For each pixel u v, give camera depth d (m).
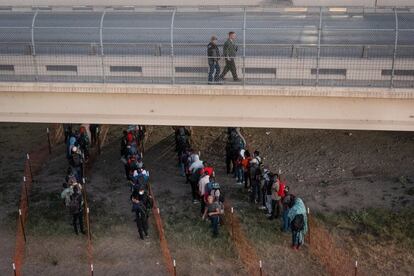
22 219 20.67
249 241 19.31
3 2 28.28
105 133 27.41
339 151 25.75
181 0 28.02
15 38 19.73
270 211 20.28
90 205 21.64
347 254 18.73
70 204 19.33
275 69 19.09
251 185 21.36
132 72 19.61
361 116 18.98
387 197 22.14
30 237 19.84
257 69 19.16
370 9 22.59
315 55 18.84
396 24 18.39
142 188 19.62
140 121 19.94
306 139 26.84
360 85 18.73
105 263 18.61
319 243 19.25
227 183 23.05
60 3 28.31
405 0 26.78
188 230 19.98
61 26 19.84
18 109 19.95
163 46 19.34
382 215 20.80
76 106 19.80
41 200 22.08
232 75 19.16
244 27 18.81
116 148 26.17
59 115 20.00
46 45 19.58
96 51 19.52
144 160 25.12
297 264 18.28
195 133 27.12
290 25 19.59
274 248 19.00
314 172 24.16
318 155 25.47
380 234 19.72
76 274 18.12
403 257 18.58
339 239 19.52
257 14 20.14
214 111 19.45
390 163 24.67
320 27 18.55
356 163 24.77
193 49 19.28
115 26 19.83
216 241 19.36
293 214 18.48
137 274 18.11
